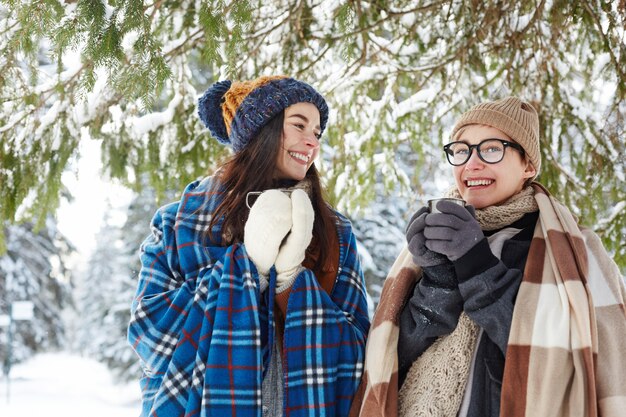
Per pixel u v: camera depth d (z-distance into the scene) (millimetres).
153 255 1754
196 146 3420
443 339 1563
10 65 2678
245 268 1623
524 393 1389
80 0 2160
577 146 3273
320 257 1797
